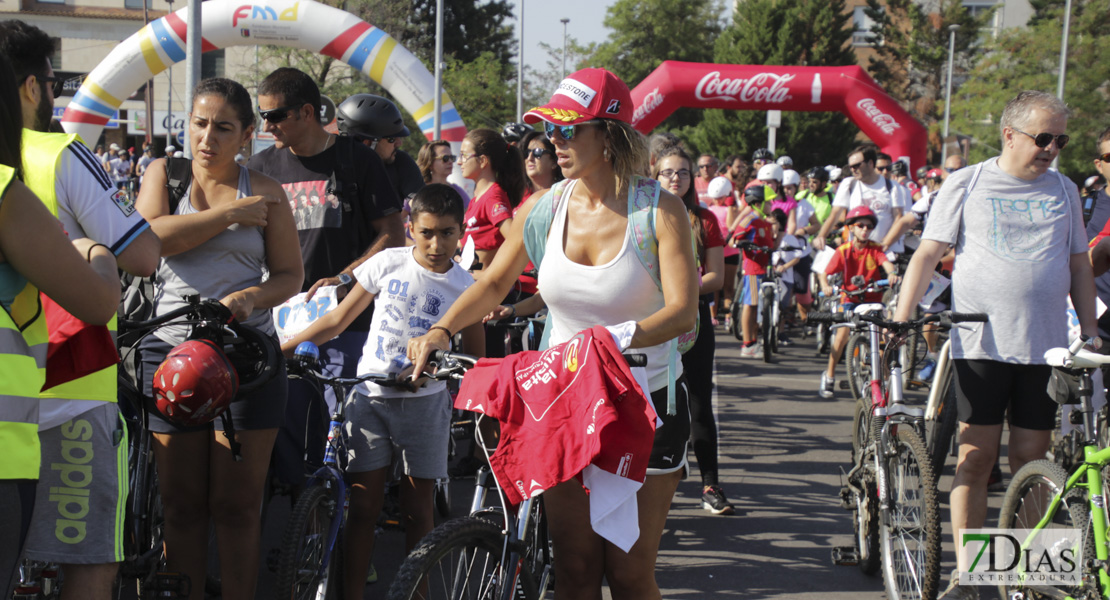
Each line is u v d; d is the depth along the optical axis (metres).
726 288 6.71
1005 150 3.72
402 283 3.59
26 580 2.60
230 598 3.15
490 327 5.48
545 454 2.36
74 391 2.40
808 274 11.77
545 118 2.54
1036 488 3.54
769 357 9.84
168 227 3.03
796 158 48.84
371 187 4.18
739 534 4.82
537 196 2.75
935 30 50.91
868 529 4.14
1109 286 4.38
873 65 53.44
